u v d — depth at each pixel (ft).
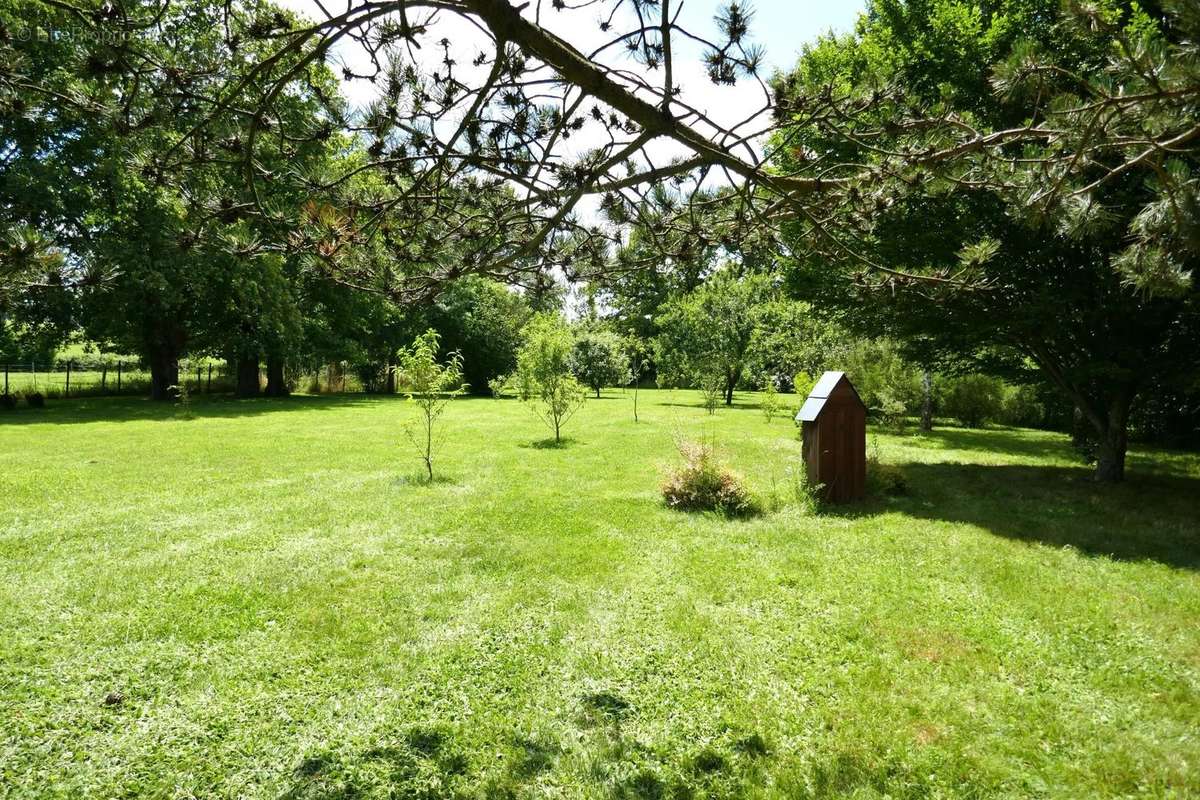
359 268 11.19
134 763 10.74
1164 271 10.18
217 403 86.43
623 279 13.69
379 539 23.57
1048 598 17.72
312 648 14.84
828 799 9.75
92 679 13.38
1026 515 27.89
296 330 91.66
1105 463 36.22
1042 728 11.56
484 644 15.10
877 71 10.48
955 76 32.01
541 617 16.61
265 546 22.63
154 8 8.36
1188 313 28.58
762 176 9.84
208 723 11.91
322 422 63.26
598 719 12.03
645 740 11.37
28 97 8.45
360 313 107.04
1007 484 35.19
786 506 29.40
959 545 23.04
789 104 9.45
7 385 81.15
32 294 9.04
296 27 8.47
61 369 111.75
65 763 10.69
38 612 16.61
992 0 34.09
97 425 57.88
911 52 34.45
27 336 76.02
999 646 14.79
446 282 11.44
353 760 10.89
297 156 9.81
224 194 9.85
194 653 14.56
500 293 127.03
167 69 8.48
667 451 45.62
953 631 15.60
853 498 30.89
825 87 9.70
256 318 86.43
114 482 33.12
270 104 8.52
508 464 40.14
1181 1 8.34
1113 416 35.73
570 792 10.07
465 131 9.64
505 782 10.30
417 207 11.10
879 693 12.78
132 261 64.08
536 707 12.48
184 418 65.51
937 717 11.94
